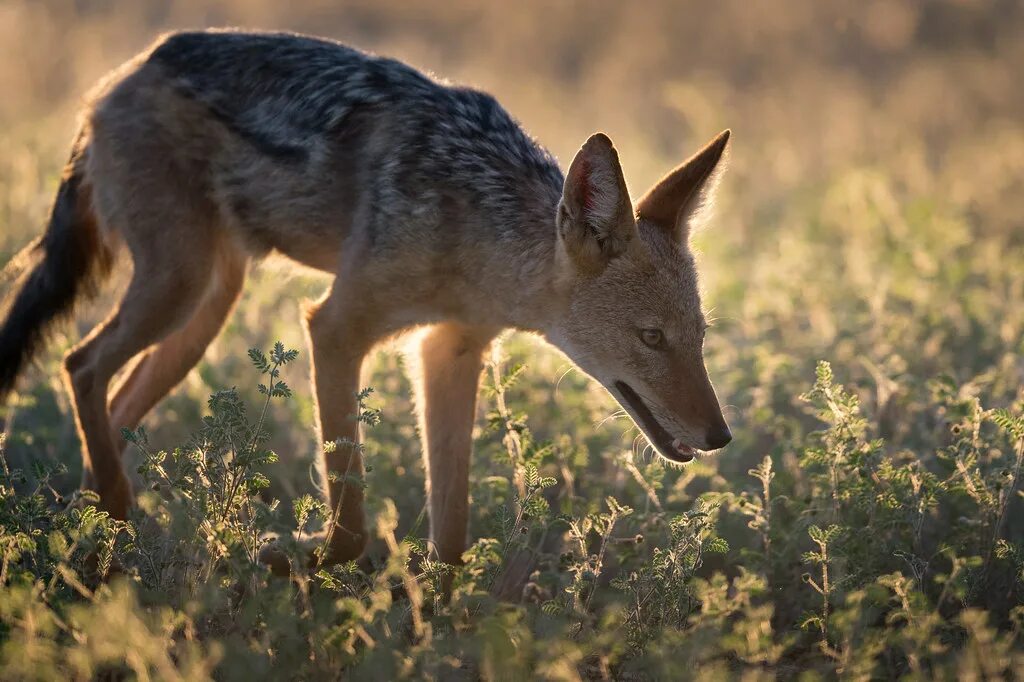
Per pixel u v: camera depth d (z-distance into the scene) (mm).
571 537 9852
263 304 14773
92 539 8078
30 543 7891
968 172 22703
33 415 12695
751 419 12672
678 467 11062
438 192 9625
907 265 16188
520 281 9750
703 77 32062
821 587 9625
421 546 9156
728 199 21875
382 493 11227
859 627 8414
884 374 12539
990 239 19125
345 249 9828
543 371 13102
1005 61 32844
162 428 12445
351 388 9828
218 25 34688
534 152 10273
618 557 9688
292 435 12586
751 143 26562
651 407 9727
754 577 8648
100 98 10633
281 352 8641
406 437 11984
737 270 18219
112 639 6961
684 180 9859
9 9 32281
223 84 10367
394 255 9570
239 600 8688
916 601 8227
